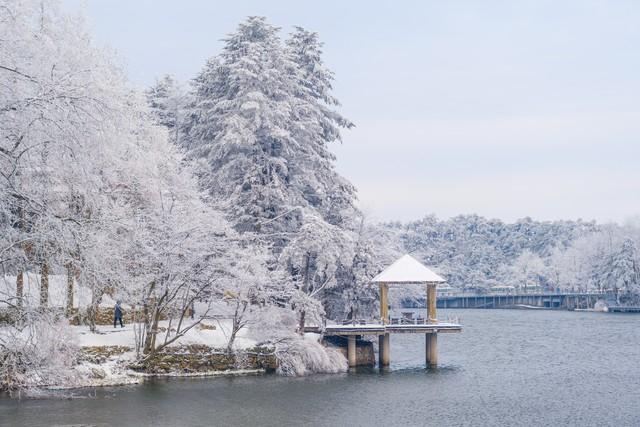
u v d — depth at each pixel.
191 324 45.75
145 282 39.62
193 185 46.25
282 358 44.03
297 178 57.47
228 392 37.31
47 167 23.91
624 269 145.25
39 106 21.72
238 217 52.88
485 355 58.62
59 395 34.38
